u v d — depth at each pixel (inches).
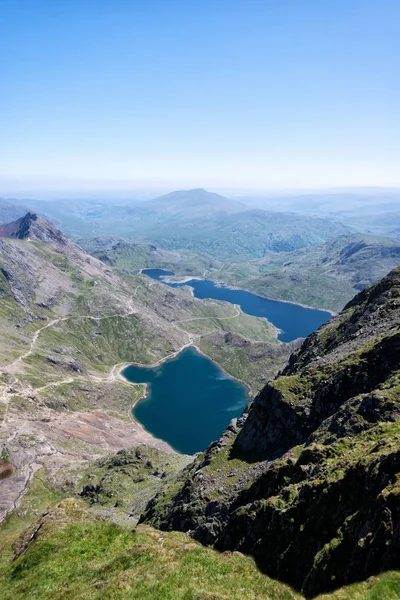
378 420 2817.4
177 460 7411.4
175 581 1576.0
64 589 1742.1
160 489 5182.1
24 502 6535.4
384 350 3838.6
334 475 2161.7
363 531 1647.4
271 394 4367.6
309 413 3941.9
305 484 2326.5
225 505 3250.5
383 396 2955.2
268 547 2255.2
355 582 1480.1
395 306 5285.4
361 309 6038.4
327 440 3014.3
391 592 1227.2
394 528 1498.5
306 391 4180.6
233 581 1598.2
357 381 3801.7
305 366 5625.0
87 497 6540.4
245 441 4370.1
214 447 4576.8
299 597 1581.0
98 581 1734.7
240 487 3506.4
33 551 2095.2
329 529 1934.1
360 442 2527.1
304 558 1977.1
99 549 2050.9
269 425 4224.9
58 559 1984.5
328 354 5177.2
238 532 2667.3
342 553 1690.5
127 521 4825.3
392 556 1437.0
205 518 3324.3
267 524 2412.6
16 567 2064.5
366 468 1958.7
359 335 5147.6
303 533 2075.5
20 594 1807.3
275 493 2810.0
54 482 7170.3
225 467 4020.7
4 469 7352.4
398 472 1744.6
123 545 2084.2
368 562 1504.7
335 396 3853.3
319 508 2092.8
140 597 1498.5
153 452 7746.1
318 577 1701.5
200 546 1926.7
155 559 1796.3
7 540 2691.9
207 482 3846.0
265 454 4005.9
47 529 2272.4
